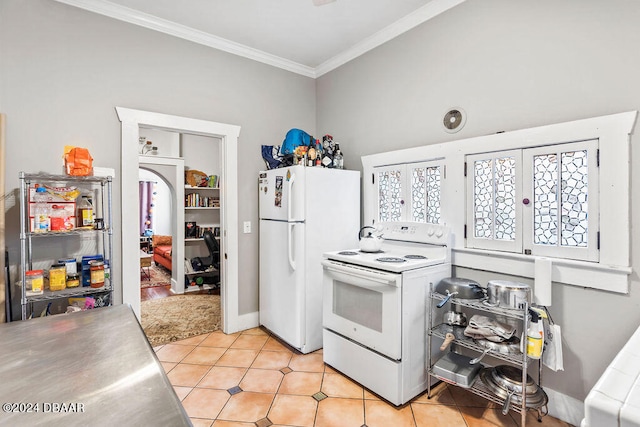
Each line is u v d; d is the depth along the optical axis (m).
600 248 1.74
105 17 2.48
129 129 2.56
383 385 2.04
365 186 3.07
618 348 1.70
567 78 1.84
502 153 2.13
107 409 0.69
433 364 2.11
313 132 3.70
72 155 2.12
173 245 4.98
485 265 2.20
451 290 2.00
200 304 4.19
